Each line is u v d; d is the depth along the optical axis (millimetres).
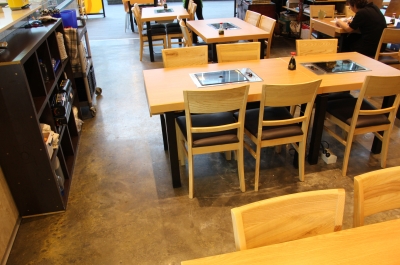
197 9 6059
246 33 3803
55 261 1856
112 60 5391
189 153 2186
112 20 8477
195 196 2348
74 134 3043
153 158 2814
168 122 2158
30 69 2057
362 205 1172
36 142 1934
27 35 2217
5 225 1929
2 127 1836
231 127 2131
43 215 2195
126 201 2316
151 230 2061
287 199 1095
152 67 5047
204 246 1937
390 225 1064
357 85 2283
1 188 1929
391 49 4496
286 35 6637
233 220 1040
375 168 2604
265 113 2455
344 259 950
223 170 2639
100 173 2627
